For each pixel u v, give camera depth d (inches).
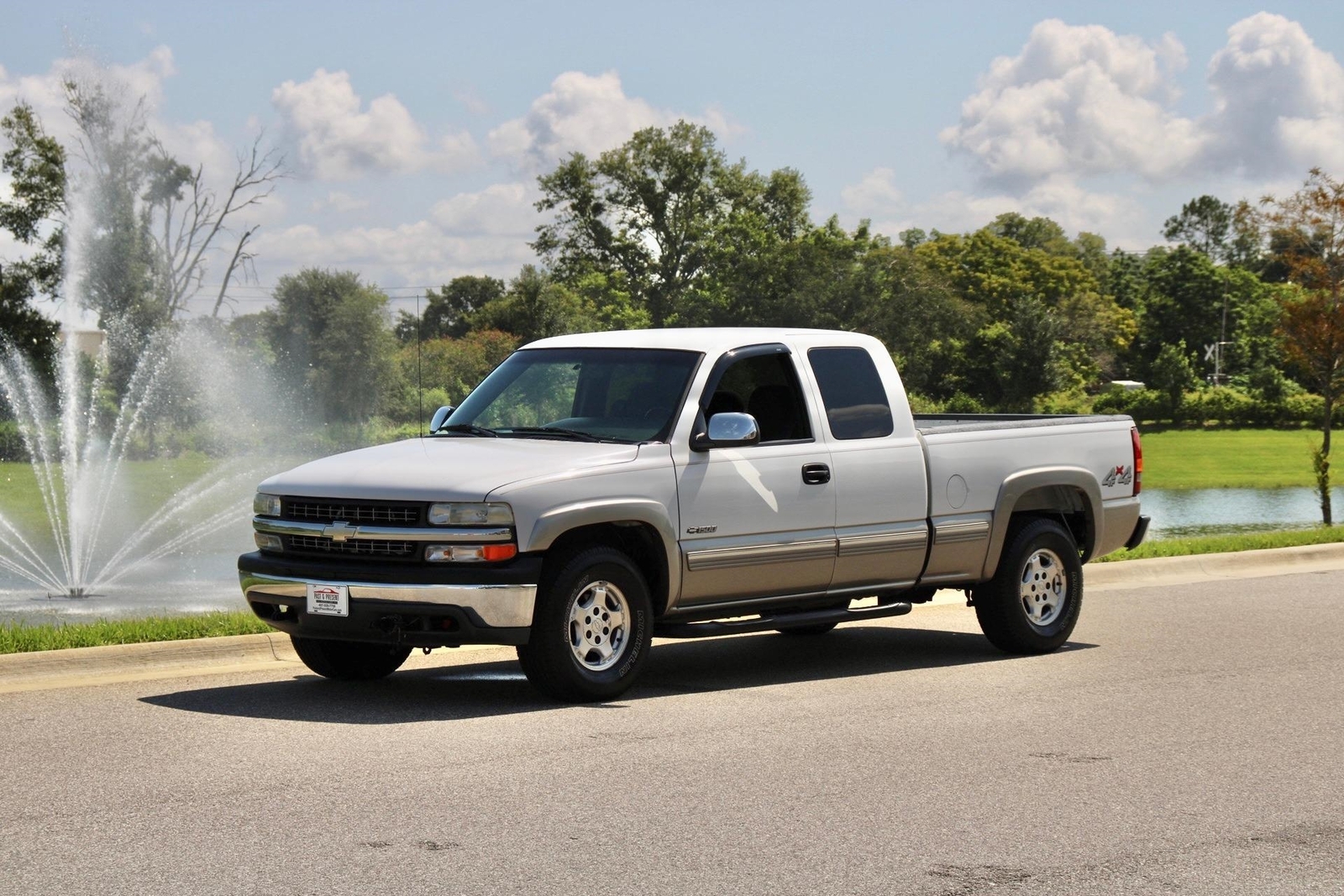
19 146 2495.1
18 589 708.7
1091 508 426.3
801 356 371.9
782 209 4288.9
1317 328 925.8
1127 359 5285.4
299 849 216.5
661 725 307.7
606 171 4077.3
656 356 357.7
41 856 212.8
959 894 198.7
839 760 277.0
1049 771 270.5
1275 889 202.4
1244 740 298.2
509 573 310.3
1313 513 1272.1
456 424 367.6
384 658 361.7
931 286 3698.3
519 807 240.7
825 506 363.9
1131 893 200.1
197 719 310.8
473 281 6087.6
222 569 808.3
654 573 342.3
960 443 394.9
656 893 197.8
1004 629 407.5
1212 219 6727.4
